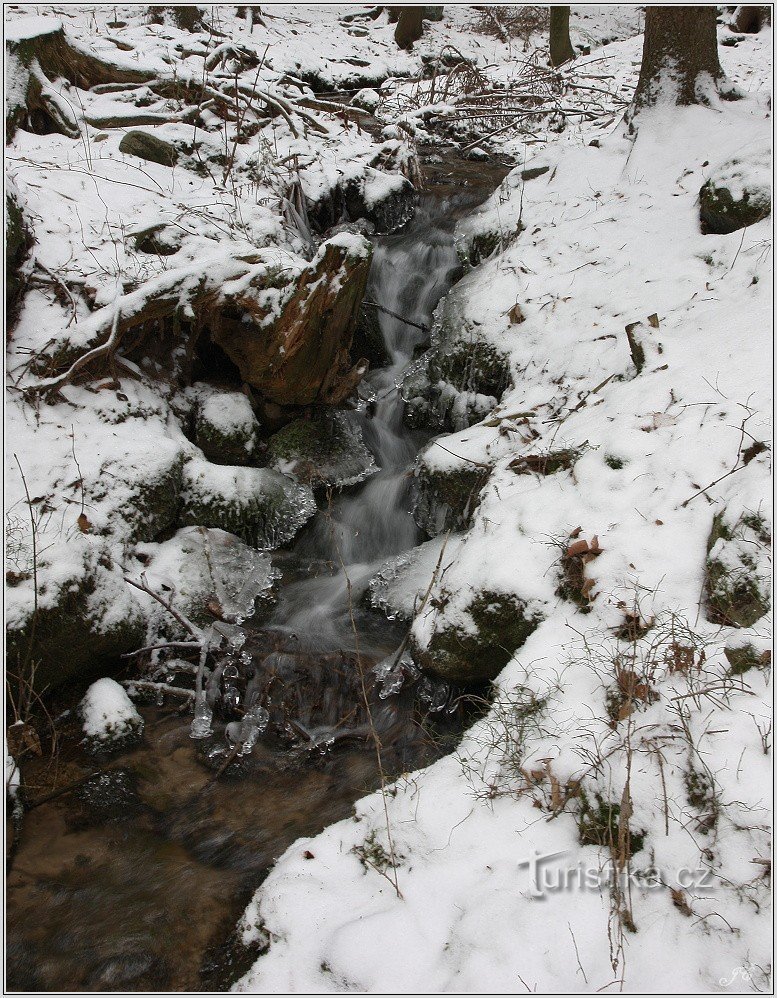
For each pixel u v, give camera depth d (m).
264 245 6.57
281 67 10.50
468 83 11.09
